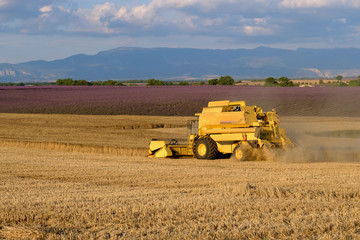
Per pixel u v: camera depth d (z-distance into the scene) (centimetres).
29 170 2095
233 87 12475
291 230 1053
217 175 1862
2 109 6969
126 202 1338
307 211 1216
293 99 7775
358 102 7231
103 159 2570
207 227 1071
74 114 6388
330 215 1157
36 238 1029
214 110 2522
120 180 1792
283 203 1294
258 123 2372
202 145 2512
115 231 1057
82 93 10369
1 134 4116
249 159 2389
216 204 1279
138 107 7194
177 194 1454
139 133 4272
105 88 13062
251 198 1377
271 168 2069
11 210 1252
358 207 1245
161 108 7069
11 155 2797
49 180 1828
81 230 1086
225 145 2480
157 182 1727
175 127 4975
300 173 1875
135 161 2455
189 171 1992
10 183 1733
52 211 1237
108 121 5300
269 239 998
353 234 1012
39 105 7531
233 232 1037
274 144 2369
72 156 2744
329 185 1561
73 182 1773
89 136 3994
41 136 3981
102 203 1329
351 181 1642
